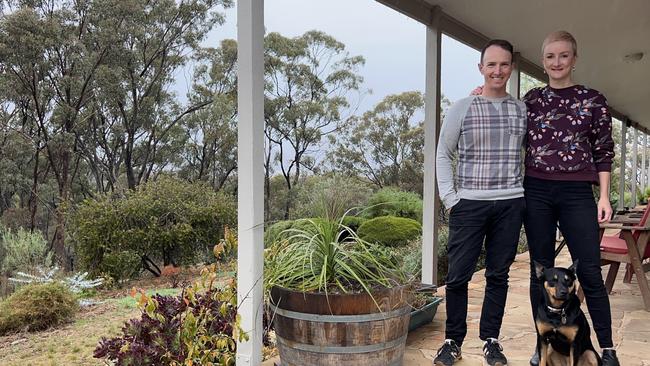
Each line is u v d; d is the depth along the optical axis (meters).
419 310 3.13
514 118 2.33
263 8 2.44
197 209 10.27
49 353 4.36
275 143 17.69
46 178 17.44
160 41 17.52
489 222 2.40
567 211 2.29
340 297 2.21
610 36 5.12
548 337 2.21
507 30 4.80
